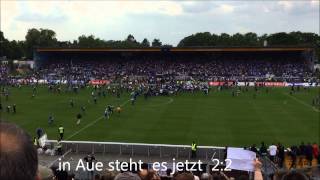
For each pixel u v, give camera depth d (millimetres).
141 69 164375
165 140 60531
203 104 98062
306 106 94875
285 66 162000
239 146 57188
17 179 2834
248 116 81500
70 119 76812
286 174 5836
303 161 41469
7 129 2947
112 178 11336
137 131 66750
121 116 80562
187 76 154500
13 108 83250
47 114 81812
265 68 161250
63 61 174375
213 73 158625
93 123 73188
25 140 2945
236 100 105125
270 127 70500
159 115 82000
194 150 45000
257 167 7316
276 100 105000
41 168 5121
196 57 172000
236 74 156750
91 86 133250
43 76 154375
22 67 197625
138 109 89500
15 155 2855
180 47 157125
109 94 114625
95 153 46875
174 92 116938
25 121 74438
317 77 145875
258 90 125875
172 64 168625
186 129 68562
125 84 135125
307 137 63094
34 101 100438
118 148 46781
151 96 112375
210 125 72125
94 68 166500
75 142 47062
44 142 47125
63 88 127375
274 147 42281
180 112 85938
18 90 123312
